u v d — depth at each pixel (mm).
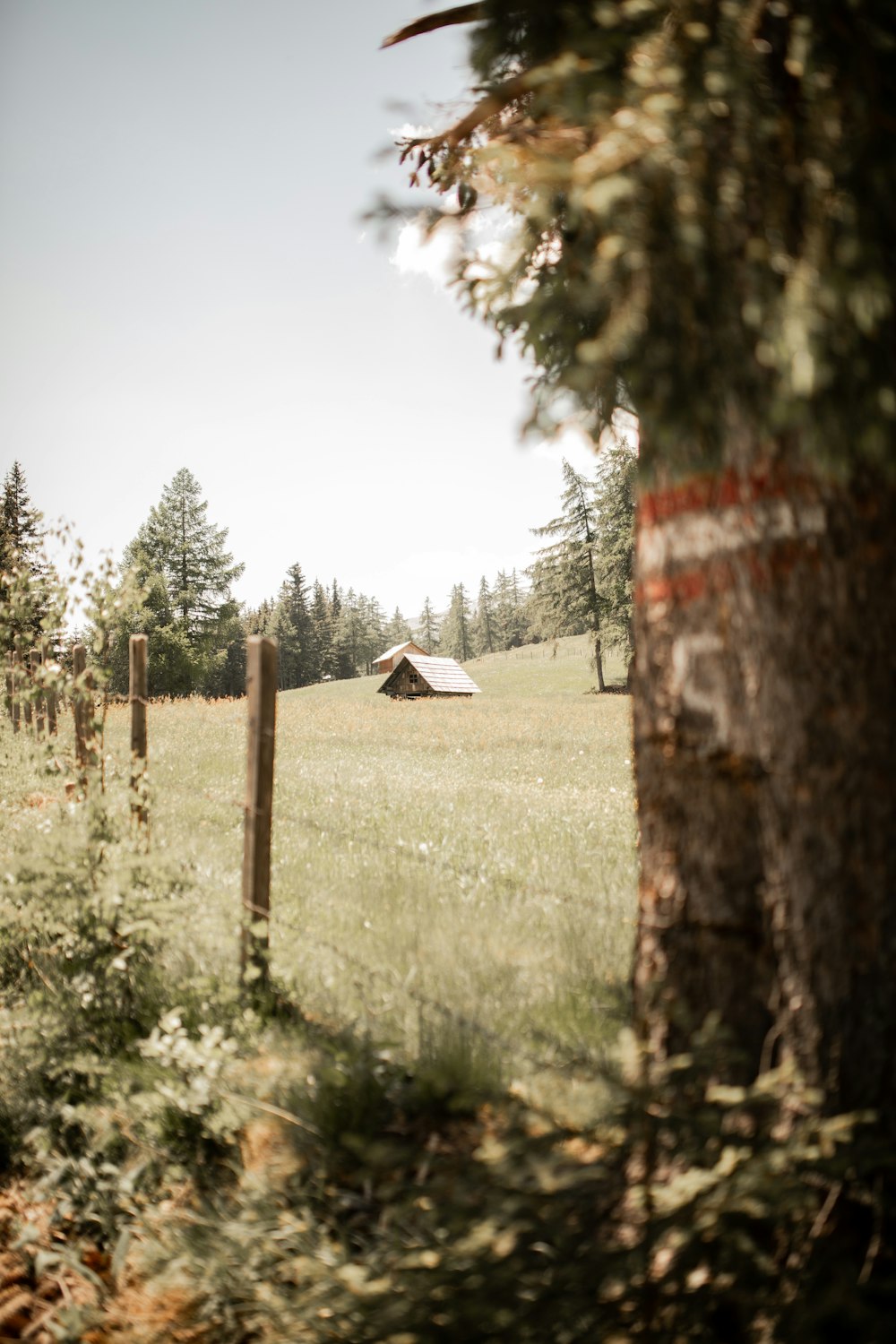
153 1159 3500
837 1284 1963
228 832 7957
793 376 1827
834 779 2326
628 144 1787
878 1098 2285
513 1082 3420
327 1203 2936
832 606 2326
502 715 34000
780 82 2154
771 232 1872
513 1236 2023
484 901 5617
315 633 135500
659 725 2637
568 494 60969
